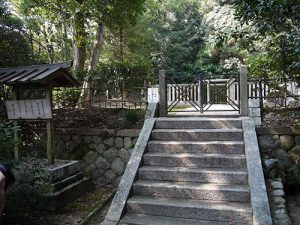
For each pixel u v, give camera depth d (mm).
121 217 3764
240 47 5539
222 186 3992
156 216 3805
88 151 5727
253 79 5988
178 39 19031
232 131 4820
